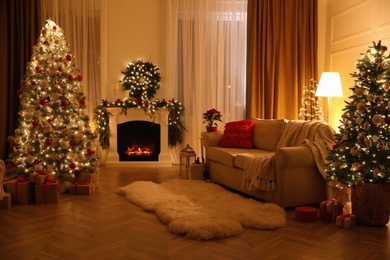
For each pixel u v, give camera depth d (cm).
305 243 274
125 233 293
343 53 586
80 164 439
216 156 466
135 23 643
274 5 623
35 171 398
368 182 314
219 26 643
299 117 642
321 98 654
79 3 623
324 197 378
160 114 618
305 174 367
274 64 627
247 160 391
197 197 394
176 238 282
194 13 640
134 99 616
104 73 634
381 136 307
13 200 379
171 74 641
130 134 629
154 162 617
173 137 633
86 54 629
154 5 643
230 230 288
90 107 637
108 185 470
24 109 428
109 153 620
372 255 253
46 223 317
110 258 245
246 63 639
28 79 429
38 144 418
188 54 643
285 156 348
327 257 249
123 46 644
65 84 429
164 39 648
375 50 319
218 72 646
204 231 282
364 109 309
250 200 381
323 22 645
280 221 314
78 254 252
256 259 245
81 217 335
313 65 637
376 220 312
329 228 309
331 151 336
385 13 483
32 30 597
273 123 469
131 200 388
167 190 426
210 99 648
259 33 623
